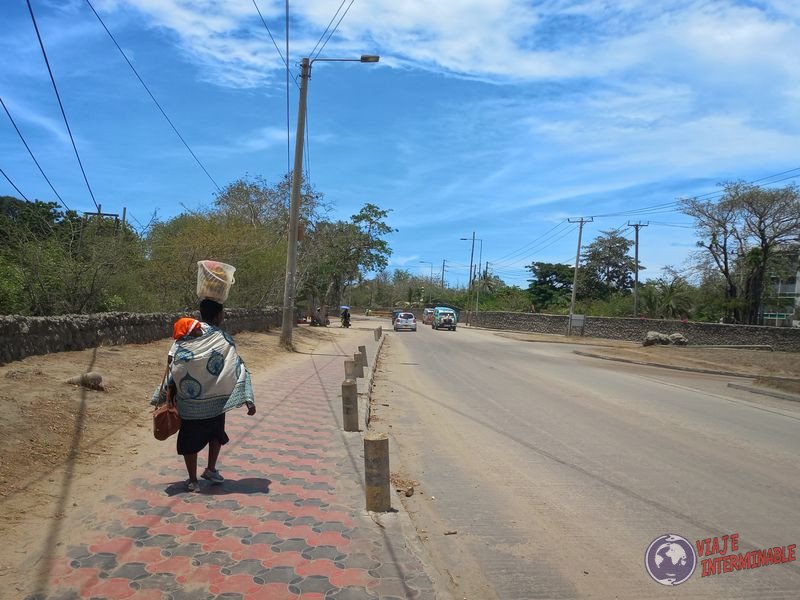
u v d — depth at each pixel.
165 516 4.70
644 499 6.12
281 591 3.62
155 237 19.70
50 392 7.46
